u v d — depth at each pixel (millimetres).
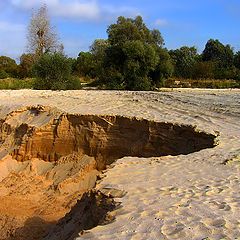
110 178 8523
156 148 14852
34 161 17562
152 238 5586
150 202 6992
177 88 39719
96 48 57750
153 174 8914
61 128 17438
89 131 16797
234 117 17078
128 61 37094
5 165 17562
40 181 16484
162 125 14914
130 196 7328
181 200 7094
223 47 66812
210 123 15500
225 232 5734
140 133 15594
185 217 6293
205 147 12891
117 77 37281
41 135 17688
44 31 52156
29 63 54062
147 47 37875
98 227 6090
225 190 7719
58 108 19047
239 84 44938
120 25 44719
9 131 19219
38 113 19156
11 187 16250
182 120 15680
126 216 6398
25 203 14789
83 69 56594
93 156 16578
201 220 6160
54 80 35094
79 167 16328
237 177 8672
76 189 15641
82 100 22219
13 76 56156
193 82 47469
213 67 56688
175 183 8211
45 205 14555
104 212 7074
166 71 39531
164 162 10109
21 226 12391
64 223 9016
